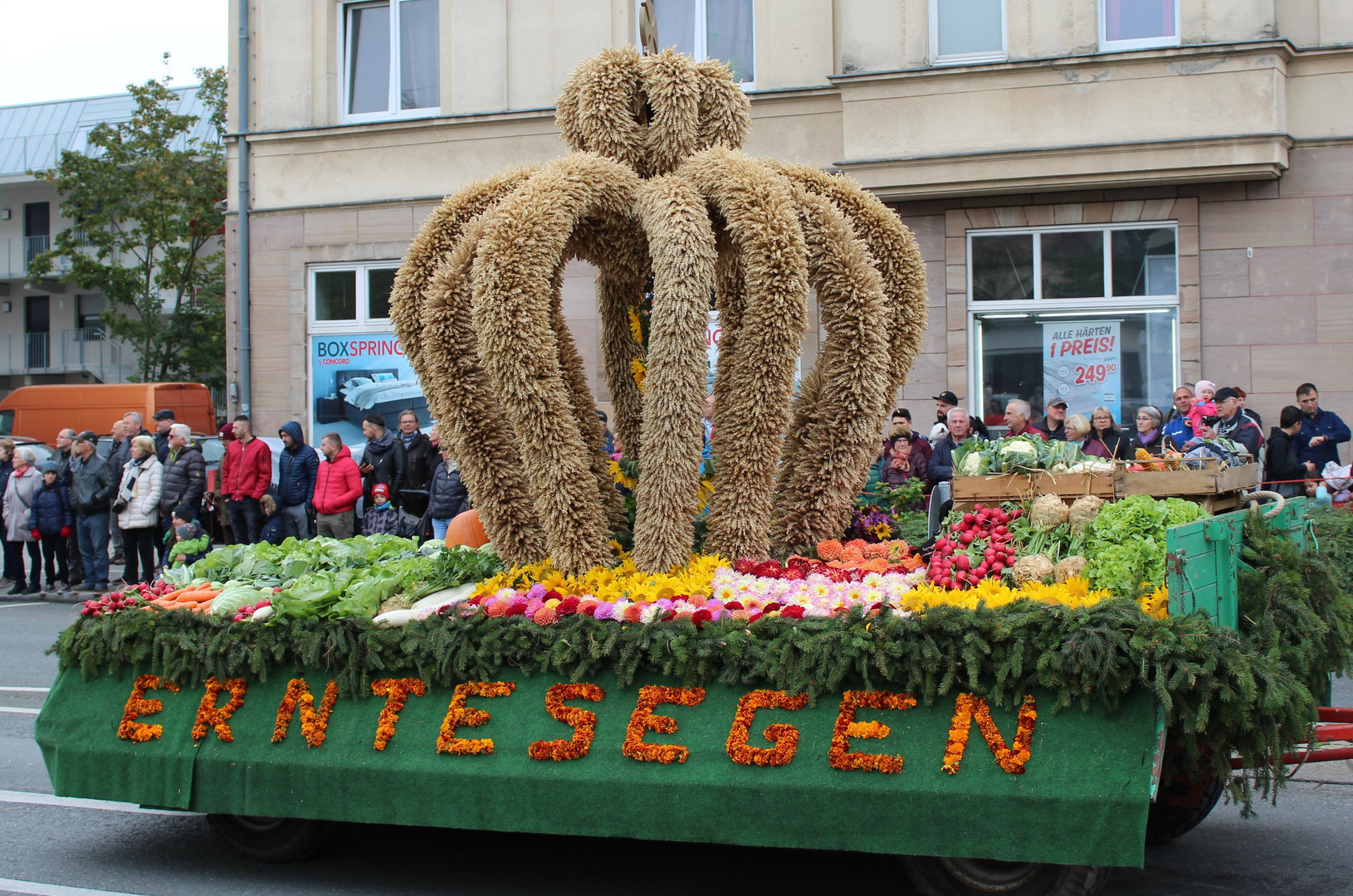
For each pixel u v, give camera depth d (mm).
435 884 4520
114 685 4582
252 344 15227
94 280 30094
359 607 4324
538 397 4406
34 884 4551
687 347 4371
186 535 7691
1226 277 11828
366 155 14719
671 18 13484
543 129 14094
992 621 3562
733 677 3816
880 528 5203
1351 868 4559
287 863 4758
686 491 4449
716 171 4523
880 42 12273
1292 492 9344
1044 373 12391
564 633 3971
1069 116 11820
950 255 12445
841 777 3664
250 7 15164
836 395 4695
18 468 13203
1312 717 3605
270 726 4316
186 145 30688
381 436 10953
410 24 14750
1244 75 11398
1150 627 3410
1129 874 4516
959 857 3611
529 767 3955
